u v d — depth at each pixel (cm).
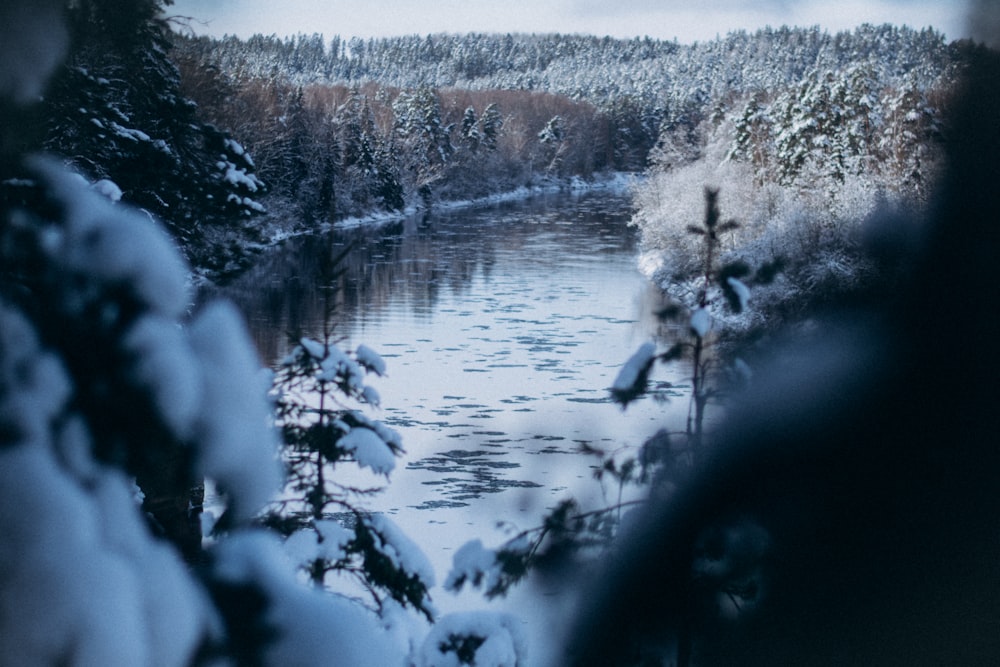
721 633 696
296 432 687
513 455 2008
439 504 1656
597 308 3944
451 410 2477
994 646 687
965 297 1208
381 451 689
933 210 1834
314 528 626
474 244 5938
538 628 678
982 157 1858
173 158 1902
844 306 1220
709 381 782
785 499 761
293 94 6194
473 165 9762
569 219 7706
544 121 11781
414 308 3894
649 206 5009
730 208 3822
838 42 5378
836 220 2688
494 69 19912
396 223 7206
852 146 4606
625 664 671
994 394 884
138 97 1977
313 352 736
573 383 2794
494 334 3466
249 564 230
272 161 5594
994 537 755
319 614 227
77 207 215
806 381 821
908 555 744
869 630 694
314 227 6262
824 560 723
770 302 925
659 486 782
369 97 9856
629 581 715
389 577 625
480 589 699
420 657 545
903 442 807
